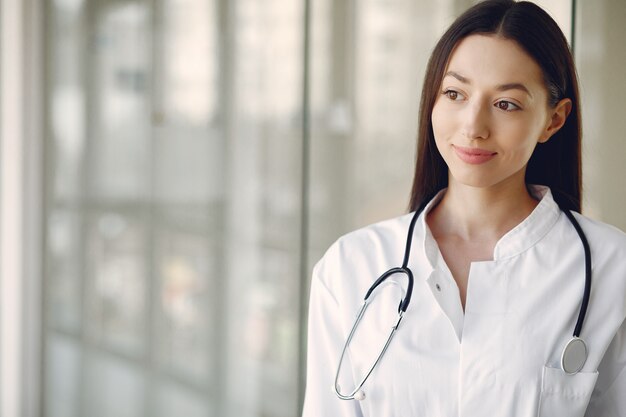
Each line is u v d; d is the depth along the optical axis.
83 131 2.66
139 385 2.60
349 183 2.04
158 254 2.53
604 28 1.53
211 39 2.36
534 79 0.98
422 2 1.89
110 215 2.62
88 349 2.71
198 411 2.46
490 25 1.00
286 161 2.22
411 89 1.92
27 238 2.79
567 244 1.07
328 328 1.16
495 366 1.01
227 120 2.34
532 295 1.03
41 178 2.77
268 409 2.29
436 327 1.05
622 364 1.04
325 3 2.05
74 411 2.76
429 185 1.16
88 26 2.62
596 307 1.03
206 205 2.40
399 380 1.06
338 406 1.14
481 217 1.09
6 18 2.73
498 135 0.98
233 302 2.37
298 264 2.21
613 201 1.53
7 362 2.79
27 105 2.76
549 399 1.00
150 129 2.51
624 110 1.52
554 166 1.14
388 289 1.10
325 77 2.06
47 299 2.79
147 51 2.50
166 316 2.52
